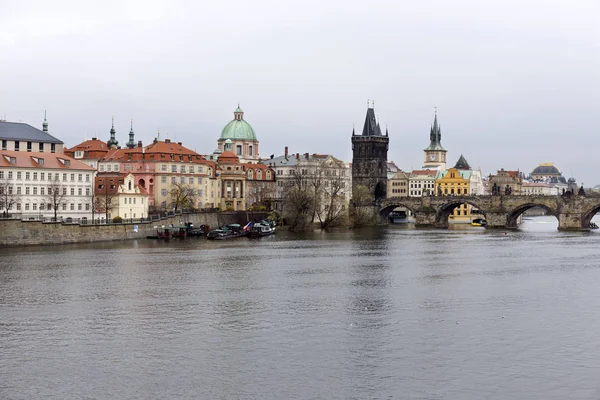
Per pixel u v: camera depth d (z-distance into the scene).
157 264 171.12
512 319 110.75
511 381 82.56
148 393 79.12
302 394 78.75
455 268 169.38
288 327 105.31
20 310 116.00
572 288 139.38
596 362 88.94
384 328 104.81
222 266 169.25
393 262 181.25
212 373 84.94
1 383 81.81
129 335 100.56
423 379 83.19
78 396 78.31
